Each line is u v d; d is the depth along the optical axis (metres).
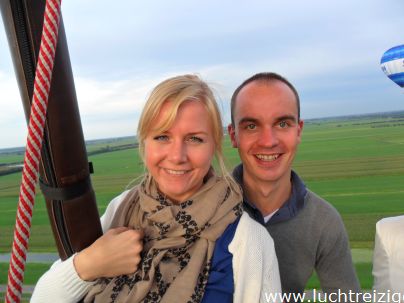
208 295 0.49
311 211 0.72
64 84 0.44
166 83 0.48
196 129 0.49
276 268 0.52
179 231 0.51
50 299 0.50
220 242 0.50
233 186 0.54
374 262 0.70
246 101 0.67
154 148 0.50
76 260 0.50
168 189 0.51
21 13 0.40
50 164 0.46
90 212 0.51
